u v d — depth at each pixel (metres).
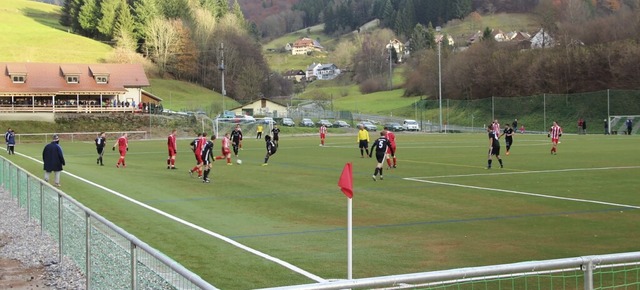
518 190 23.12
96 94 98.81
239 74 148.50
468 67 110.62
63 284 11.00
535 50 106.81
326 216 17.97
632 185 24.30
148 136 82.81
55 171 25.91
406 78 157.12
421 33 180.00
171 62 148.75
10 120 81.69
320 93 167.50
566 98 87.94
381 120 110.38
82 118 85.56
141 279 7.33
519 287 10.04
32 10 190.12
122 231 8.05
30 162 39.41
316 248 13.63
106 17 155.88
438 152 44.56
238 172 31.48
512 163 34.47
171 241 14.41
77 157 43.78
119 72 104.31
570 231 15.25
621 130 76.62
